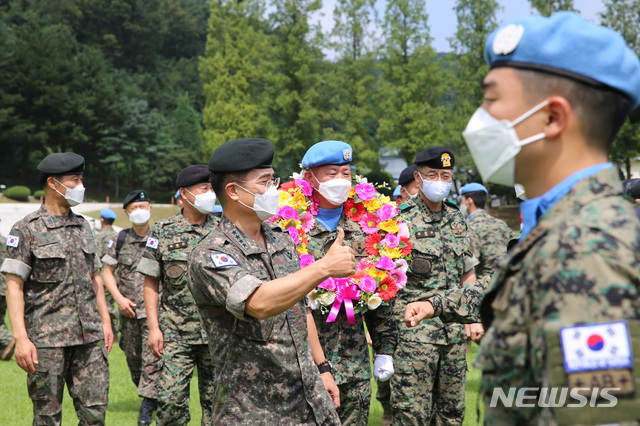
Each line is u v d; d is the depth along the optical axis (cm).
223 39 5178
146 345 700
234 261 266
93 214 4612
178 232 534
